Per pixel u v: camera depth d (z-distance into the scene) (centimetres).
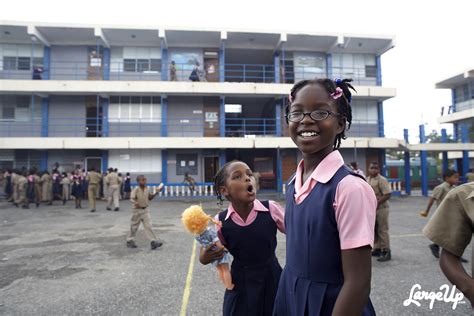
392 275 436
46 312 335
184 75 1867
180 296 371
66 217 1039
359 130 1925
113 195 1226
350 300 104
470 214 136
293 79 1933
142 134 1800
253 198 193
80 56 1795
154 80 1842
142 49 1848
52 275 456
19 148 1616
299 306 125
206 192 1727
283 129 1856
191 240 685
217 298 364
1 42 1747
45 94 1727
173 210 1234
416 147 1805
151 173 1788
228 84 1730
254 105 2152
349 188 113
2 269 488
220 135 1786
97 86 1662
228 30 1727
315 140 128
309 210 126
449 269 139
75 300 364
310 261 124
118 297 371
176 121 1838
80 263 515
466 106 2245
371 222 111
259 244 195
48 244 655
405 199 1641
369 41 1845
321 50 1950
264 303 192
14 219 1003
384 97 1869
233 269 198
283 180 1864
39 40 1691
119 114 1795
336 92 131
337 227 117
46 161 1728
